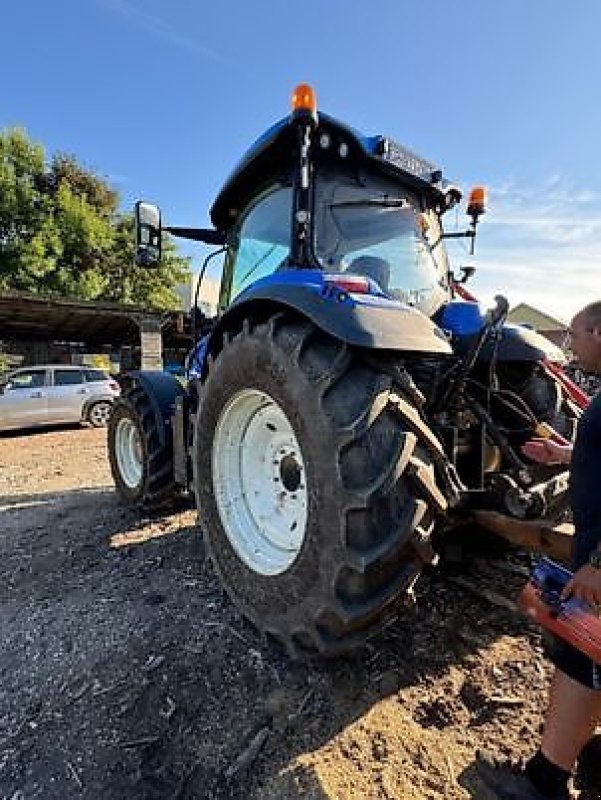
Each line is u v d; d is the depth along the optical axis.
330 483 1.77
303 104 2.29
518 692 1.97
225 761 1.79
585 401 2.84
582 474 1.53
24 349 18.62
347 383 1.85
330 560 1.77
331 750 1.77
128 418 4.16
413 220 2.89
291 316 2.12
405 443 1.75
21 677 2.23
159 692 2.09
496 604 2.44
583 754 1.72
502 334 2.54
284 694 2.01
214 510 2.42
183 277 23.66
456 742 1.78
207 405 2.45
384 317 1.89
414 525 1.71
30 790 1.74
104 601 2.79
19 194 20.41
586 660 1.46
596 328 1.66
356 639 1.83
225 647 2.29
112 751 1.86
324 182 2.61
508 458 2.21
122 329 17.47
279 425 2.21
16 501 5.04
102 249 21.72
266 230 2.93
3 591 3.00
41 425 10.72
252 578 2.18
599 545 1.41
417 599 2.48
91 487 5.47
